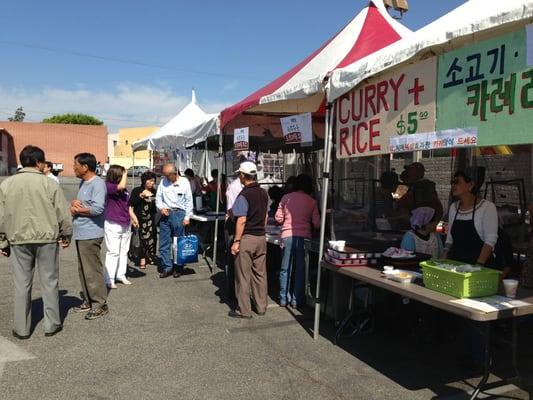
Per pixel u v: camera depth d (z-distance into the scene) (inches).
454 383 157.6
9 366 168.4
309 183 243.6
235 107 291.6
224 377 161.5
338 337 194.4
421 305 193.8
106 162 2033.7
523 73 126.2
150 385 155.3
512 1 137.4
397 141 169.0
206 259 363.3
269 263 301.3
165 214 300.2
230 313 228.1
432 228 193.0
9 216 187.5
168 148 450.3
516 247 216.1
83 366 169.3
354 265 182.2
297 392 151.2
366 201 269.4
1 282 290.4
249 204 222.1
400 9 292.0
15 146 2119.8
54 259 196.5
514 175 362.9
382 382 158.2
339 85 186.7
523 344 191.0
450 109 147.9
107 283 276.5
